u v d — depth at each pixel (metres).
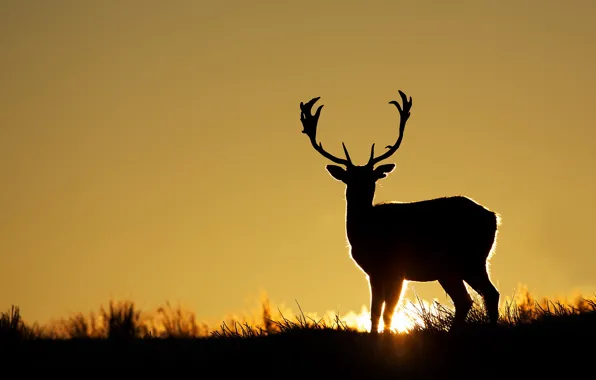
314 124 59.41
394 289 54.84
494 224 55.66
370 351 42.69
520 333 43.47
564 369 39.50
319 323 50.22
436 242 54.66
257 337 46.84
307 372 40.59
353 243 56.12
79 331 54.25
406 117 59.59
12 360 44.12
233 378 40.78
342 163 57.66
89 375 41.81
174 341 48.25
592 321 44.59
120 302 56.47
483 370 39.88
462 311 54.56
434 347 42.81
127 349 45.91
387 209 56.00
